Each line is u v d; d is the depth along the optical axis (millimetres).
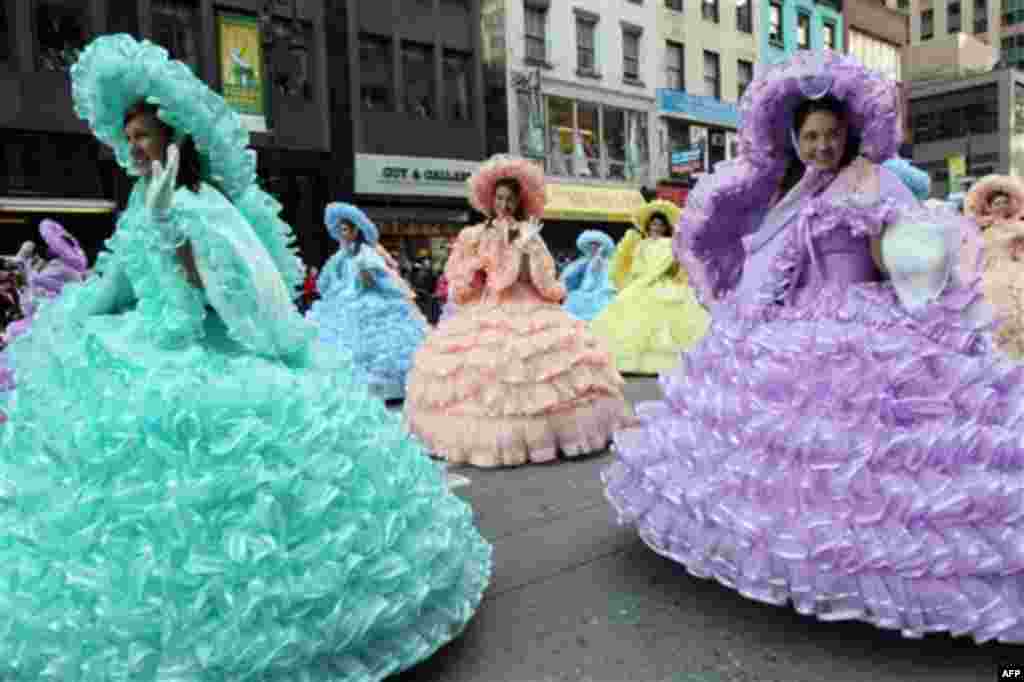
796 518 2289
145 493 1856
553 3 21375
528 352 4824
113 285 2402
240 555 1790
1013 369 2410
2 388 4066
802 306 2705
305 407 2098
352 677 1961
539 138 21281
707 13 25156
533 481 4438
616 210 22438
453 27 20250
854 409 2322
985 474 2215
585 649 2463
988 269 7164
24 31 14281
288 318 2369
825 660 2336
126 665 1765
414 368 5352
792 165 2949
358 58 18625
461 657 2434
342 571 1928
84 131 14867
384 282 7512
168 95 2168
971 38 48906
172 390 1948
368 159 18703
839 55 2568
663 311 8734
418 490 2264
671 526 2641
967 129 44062
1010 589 2115
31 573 1904
